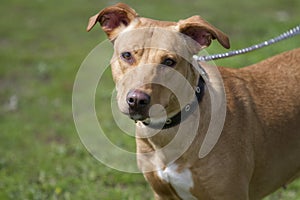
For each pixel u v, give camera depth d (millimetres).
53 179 9680
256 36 17281
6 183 9469
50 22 20047
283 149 7016
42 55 16781
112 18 6535
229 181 6438
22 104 13422
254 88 6969
